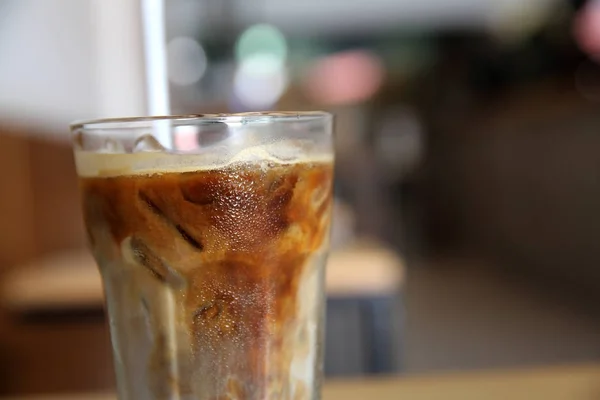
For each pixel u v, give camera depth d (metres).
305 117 0.32
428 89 4.32
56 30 1.12
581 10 2.58
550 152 2.50
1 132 0.95
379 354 0.79
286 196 0.31
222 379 0.31
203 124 0.30
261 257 0.31
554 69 2.77
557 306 2.20
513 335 1.92
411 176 3.99
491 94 3.43
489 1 3.83
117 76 1.14
